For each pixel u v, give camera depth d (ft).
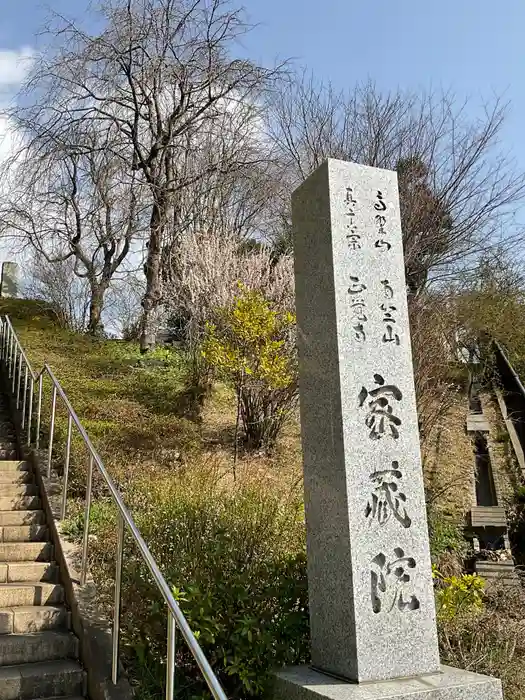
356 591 12.33
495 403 39.37
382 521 12.98
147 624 14.37
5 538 19.70
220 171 47.26
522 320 44.29
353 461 13.12
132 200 45.32
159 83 45.21
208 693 13.39
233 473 26.40
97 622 15.49
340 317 14.01
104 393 36.01
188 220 47.32
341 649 12.41
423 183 45.16
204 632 13.47
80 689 14.47
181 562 15.72
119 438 28.55
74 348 45.96
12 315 53.11
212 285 34.88
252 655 13.48
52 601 17.22
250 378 29.78
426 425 32.55
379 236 14.99
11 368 33.96
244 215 54.19
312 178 15.62
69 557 18.02
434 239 44.50
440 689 11.43
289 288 33.09
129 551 17.25
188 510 17.70
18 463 23.95
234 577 15.01
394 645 12.28
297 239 15.92
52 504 20.89
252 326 28.58
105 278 55.83
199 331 35.78
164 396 36.70
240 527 17.20
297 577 15.48
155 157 46.50
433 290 45.91
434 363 35.37
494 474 30.09
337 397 13.56
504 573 21.66
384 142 46.96
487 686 11.81
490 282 46.83
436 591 17.90
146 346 45.65
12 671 14.42
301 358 15.10
